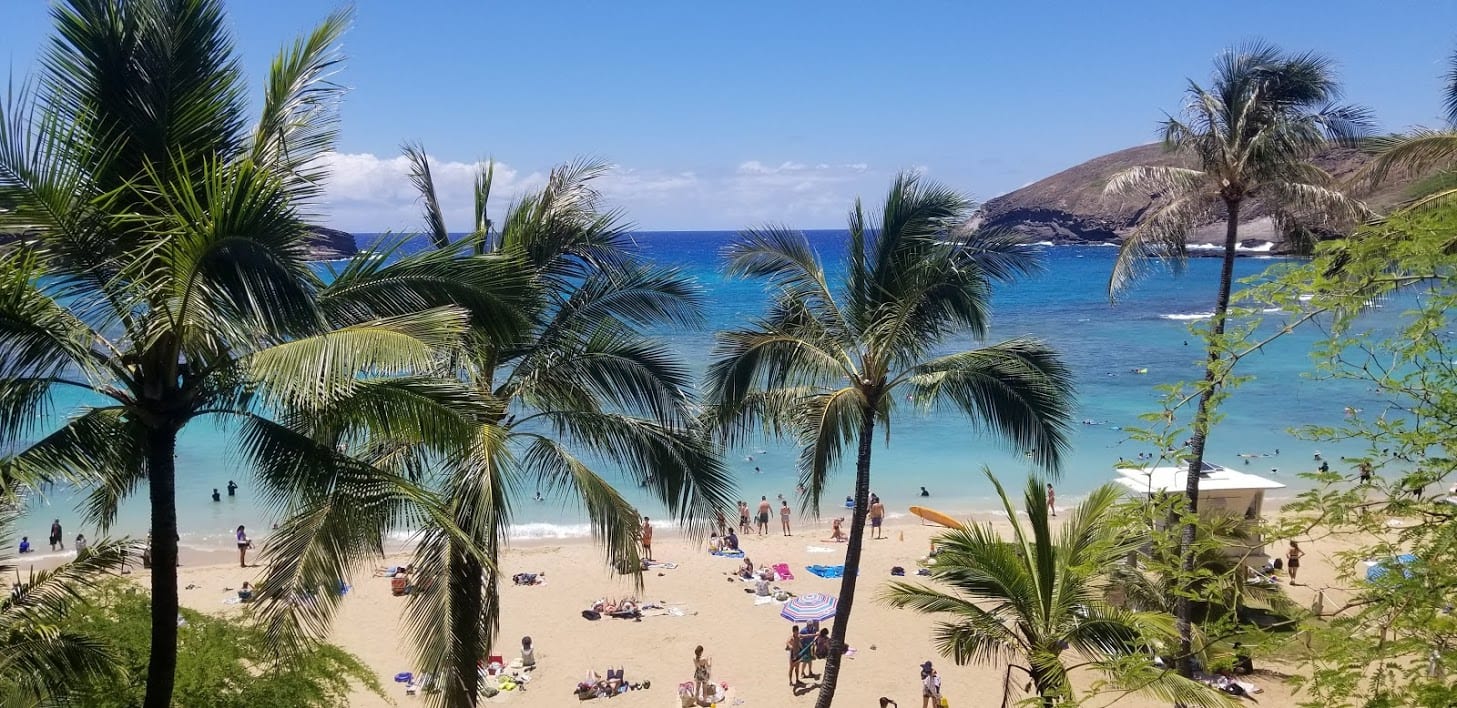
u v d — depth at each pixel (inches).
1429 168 444.5
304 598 301.7
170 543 268.4
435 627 348.2
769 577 881.5
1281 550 913.5
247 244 225.1
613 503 367.2
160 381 253.3
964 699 663.8
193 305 240.4
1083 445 1421.0
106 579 426.3
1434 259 195.8
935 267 445.4
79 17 253.9
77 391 1034.1
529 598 850.8
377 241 281.6
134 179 244.5
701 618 808.9
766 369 467.5
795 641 684.7
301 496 278.8
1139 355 2143.2
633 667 711.7
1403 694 175.2
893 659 726.5
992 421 458.6
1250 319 234.2
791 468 1350.9
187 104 268.8
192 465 1256.8
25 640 306.8
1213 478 762.2
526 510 1135.0
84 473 249.0
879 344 465.7
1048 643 402.3
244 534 932.0
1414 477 185.3
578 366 388.5
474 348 352.2
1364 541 483.8
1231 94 584.4
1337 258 219.3
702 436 410.0
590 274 395.9
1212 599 227.8
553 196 397.4
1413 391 198.2
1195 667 600.4
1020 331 2524.6
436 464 356.8
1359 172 473.4
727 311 2834.6
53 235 247.9
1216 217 628.7
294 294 229.3
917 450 1435.8
